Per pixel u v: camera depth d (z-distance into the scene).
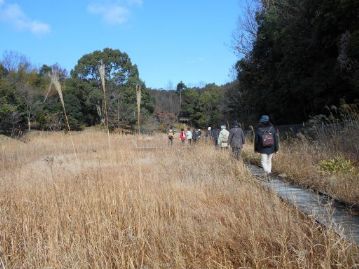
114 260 6.14
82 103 59.53
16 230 7.01
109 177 9.85
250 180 10.27
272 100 29.97
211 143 25.50
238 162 12.73
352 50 18.45
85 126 58.88
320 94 23.58
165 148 19.56
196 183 10.25
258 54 32.69
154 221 7.09
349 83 20.44
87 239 6.54
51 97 46.78
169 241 6.43
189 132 33.69
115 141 16.17
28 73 56.28
